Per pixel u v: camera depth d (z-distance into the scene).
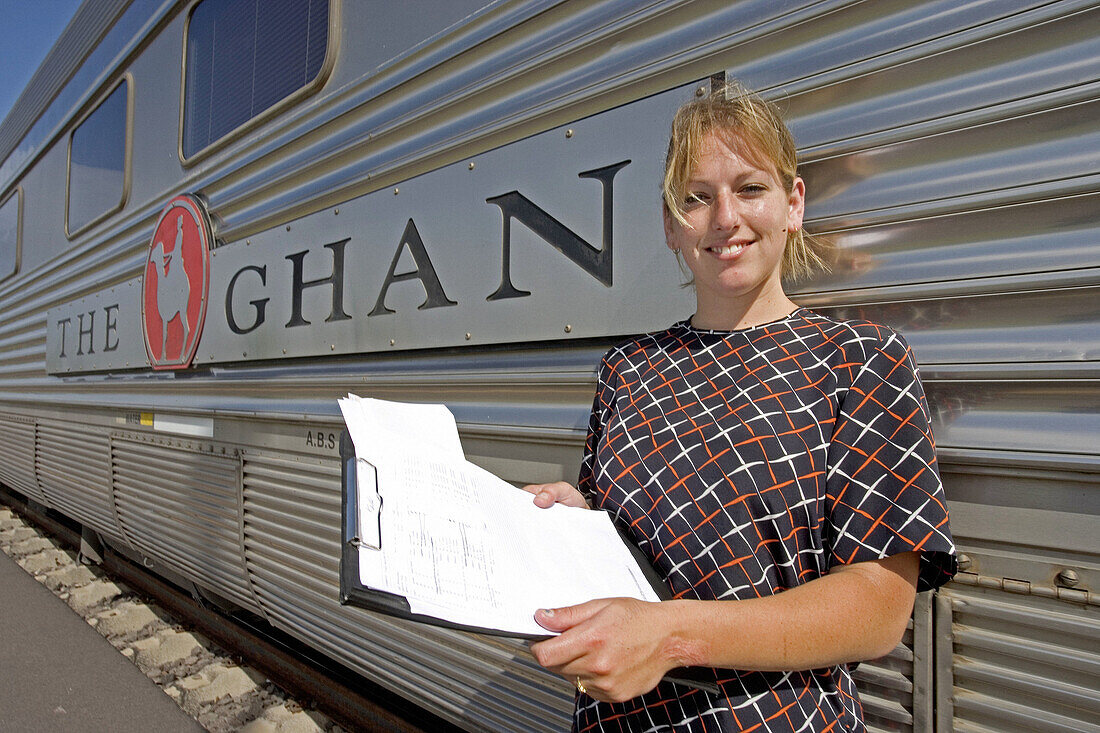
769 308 0.90
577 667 0.66
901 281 0.98
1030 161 0.88
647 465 0.85
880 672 1.01
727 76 1.14
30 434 4.00
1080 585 0.85
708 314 0.93
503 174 1.45
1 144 4.99
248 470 2.19
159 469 2.67
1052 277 0.86
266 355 2.09
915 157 0.96
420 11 1.66
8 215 4.69
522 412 1.45
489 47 1.50
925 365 0.95
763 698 0.76
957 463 0.93
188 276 2.47
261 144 2.15
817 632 0.68
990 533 0.91
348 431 0.93
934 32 0.94
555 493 1.00
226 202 2.30
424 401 1.64
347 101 1.85
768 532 0.76
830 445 0.75
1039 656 0.88
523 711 1.45
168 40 2.65
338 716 2.25
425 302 1.61
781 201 0.86
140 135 2.86
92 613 3.24
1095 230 0.84
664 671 0.68
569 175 1.33
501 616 0.69
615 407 0.94
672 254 1.17
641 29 1.25
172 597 3.24
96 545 3.88
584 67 1.34
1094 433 0.84
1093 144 0.84
